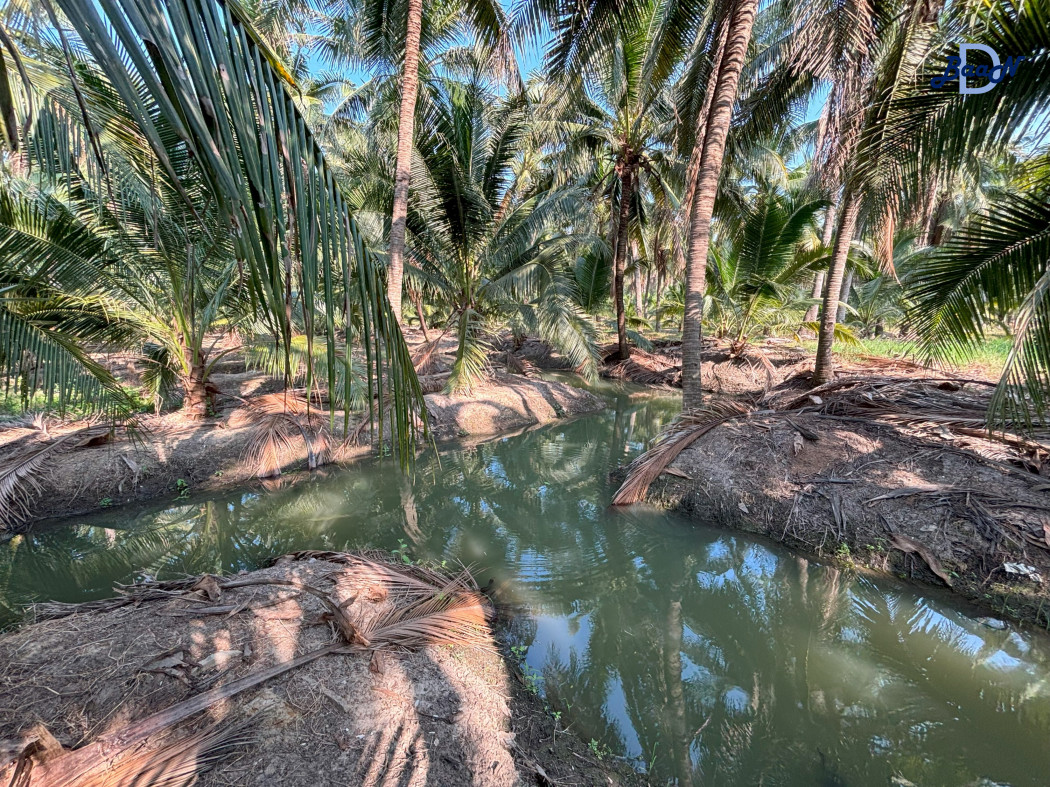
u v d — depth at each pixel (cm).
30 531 466
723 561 435
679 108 756
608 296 1506
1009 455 432
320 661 243
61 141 283
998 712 276
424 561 423
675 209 1053
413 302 1281
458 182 868
